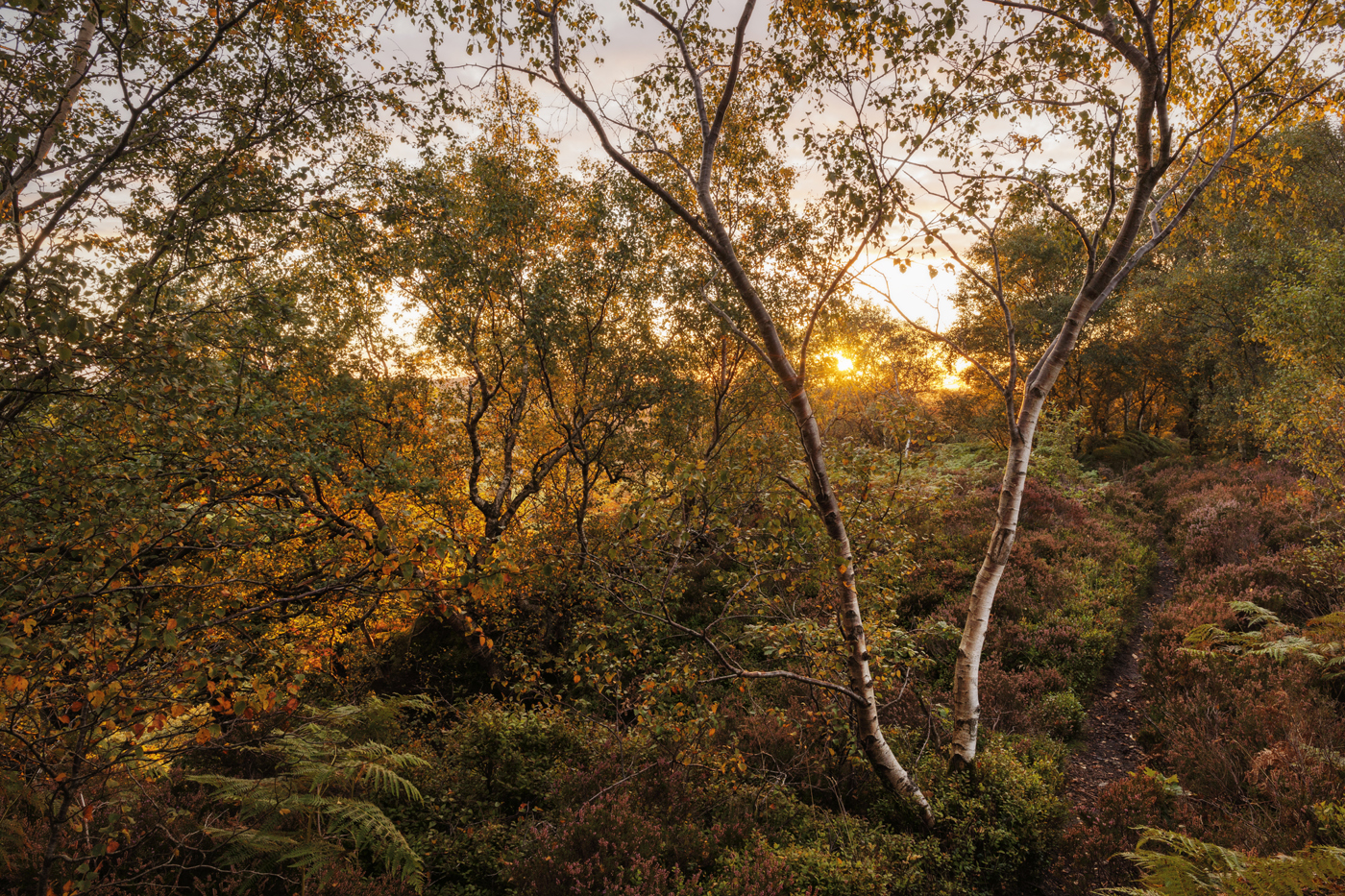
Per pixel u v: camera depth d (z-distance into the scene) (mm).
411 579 3953
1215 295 23547
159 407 3516
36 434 3381
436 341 10250
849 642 5441
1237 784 5355
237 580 4230
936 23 4660
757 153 10070
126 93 3850
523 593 10180
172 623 3102
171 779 5195
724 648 7449
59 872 3836
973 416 27688
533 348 10602
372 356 10539
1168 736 6594
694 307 11422
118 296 3896
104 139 4926
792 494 5602
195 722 3607
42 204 3797
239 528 4227
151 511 3674
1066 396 32344
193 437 3984
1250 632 7879
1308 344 13422
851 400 13680
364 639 10656
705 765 5871
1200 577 10844
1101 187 6363
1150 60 5004
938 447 12930
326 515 6609
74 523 3398
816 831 5469
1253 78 5969
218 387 4234
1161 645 8492
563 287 10297
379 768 5348
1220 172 7234
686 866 4781
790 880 4527
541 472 11719
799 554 5340
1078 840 5223
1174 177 7871
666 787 5719
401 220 7645
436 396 10883
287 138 6004
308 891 4301
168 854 4379
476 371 10656
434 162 8102
